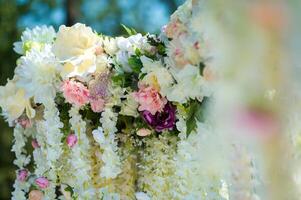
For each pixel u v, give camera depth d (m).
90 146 2.02
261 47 1.13
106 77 1.94
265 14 1.11
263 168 1.19
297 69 1.12
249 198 1.33
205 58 1.42
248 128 1.16
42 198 2.06
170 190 1.90
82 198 1.97
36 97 1.97
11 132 5.99
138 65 1.86
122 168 2.00
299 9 1.10
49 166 2.00
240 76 1.15
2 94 2.02
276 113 1.16
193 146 1.78
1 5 7.14
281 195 1.18
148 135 1.95
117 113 1.96
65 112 2.03
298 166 1.22
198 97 1.71
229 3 1.15
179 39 1.72
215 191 1.73
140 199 1.92
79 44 1.95
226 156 1.39
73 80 1.95
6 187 5.95
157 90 1.84
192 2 1.63
